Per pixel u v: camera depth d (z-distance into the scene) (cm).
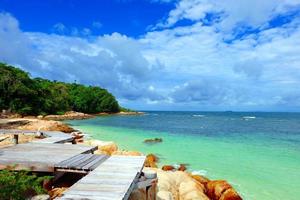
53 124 3212
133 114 13000
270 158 2391
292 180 1730
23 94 6141
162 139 3488
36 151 1416
